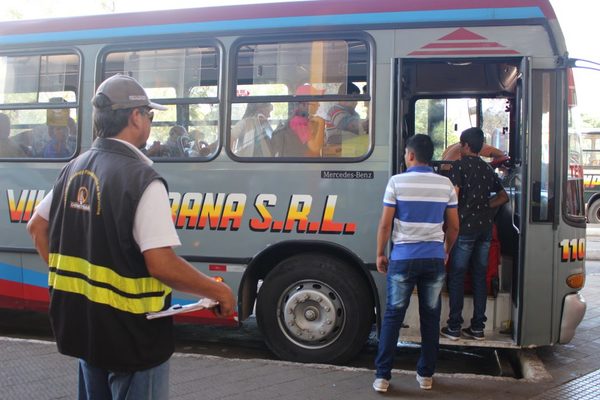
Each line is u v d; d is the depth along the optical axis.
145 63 5.62
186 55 5.52
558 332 4.89
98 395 2.46
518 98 5.37
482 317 4.93
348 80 5.16
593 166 18.36
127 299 2.26
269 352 5.87
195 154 5.45
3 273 5.90
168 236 2.24
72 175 2.43
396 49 5.04
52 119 5.82
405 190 4.25
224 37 5.39
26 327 6.66
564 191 4.87
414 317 5.09
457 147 6.34
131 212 2.23
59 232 2.43
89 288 2.30
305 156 5.21
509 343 4.87
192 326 6.84
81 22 5.76
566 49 4.85
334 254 5.23
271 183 5.25
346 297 5.08
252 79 5.34
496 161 6.28
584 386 4.54
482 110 6.59
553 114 4.83
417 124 6.72
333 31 5.16
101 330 2.28
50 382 4.39
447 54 4.96
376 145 5.05
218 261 5.34
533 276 4.84
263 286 5.24
